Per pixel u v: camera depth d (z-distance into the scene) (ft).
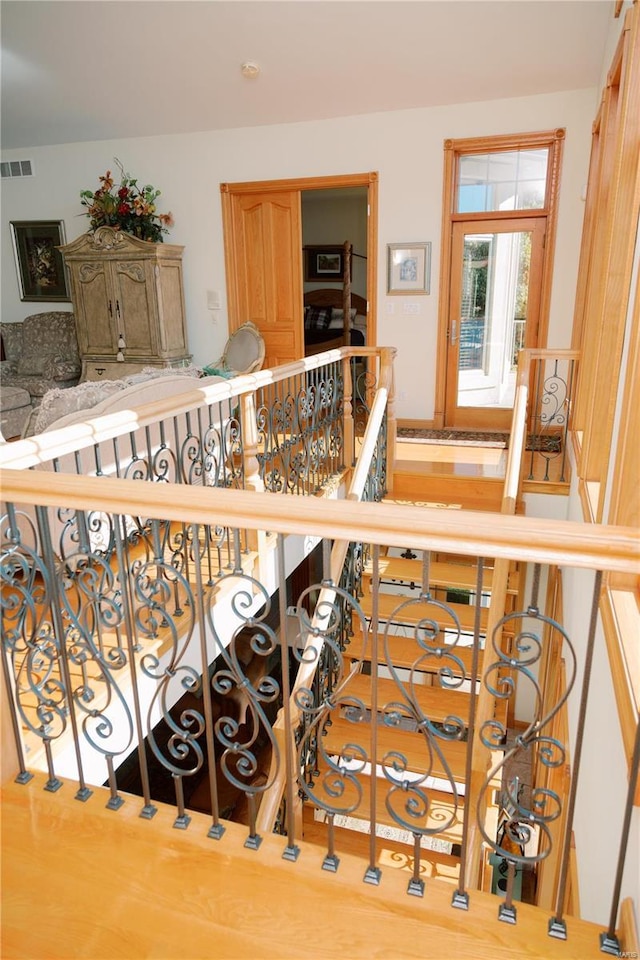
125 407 10.50
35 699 7.29
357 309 28.68
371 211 19.34
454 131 18.07
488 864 10.49
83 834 5.41
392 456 14.92
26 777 6.07
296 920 4.64
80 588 6.54
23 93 18.89
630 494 6.07
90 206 21.75
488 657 9.39
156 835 5.40
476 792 9.12
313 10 14.80
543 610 15.96
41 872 5.08
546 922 4.56
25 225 23.67
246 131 20.08
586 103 16.76
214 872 5.04
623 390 7.14
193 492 4.55
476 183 18.48
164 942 4.52
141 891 4.90
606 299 9.52
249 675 18.60
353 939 4.49
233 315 21.63
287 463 12.66
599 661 6.65
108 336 21.57
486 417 19.85
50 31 16.01
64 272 23.70
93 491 4.77
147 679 8.12
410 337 19.83
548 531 3.81
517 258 18.53
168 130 20.65
